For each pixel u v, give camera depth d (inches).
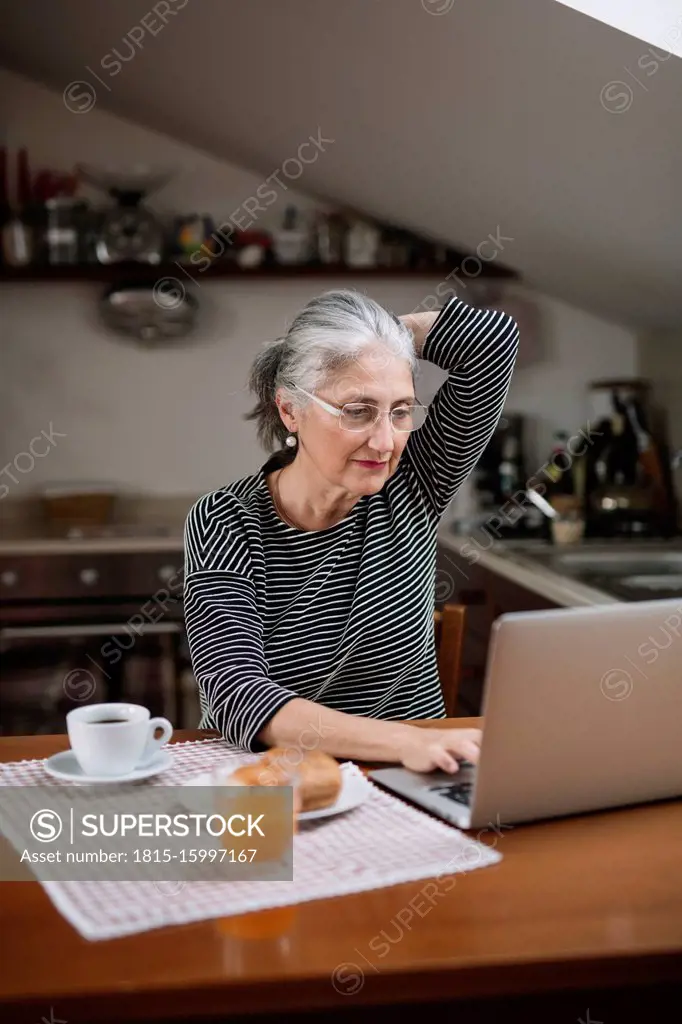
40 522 160.4
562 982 32.4
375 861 38.9
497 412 66.0
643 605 42.3
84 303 159.5
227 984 30.9
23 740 55.9
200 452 162.9
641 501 141.2
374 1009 33.7
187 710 143.9
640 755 44.3
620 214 106.8
